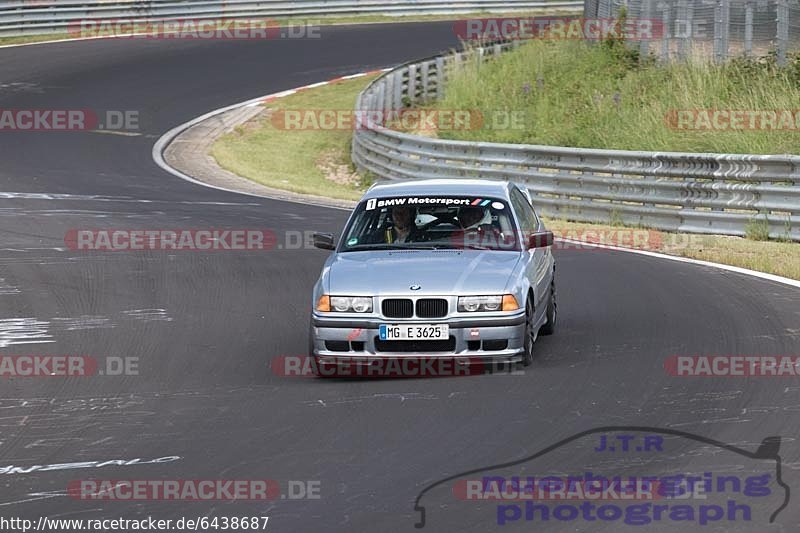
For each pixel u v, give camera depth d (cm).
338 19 16400
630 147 8475
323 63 13725
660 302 4153
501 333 3095
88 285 4712
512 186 3794
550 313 3678
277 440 2577
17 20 14388
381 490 2206
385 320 3100
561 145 9075
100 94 11925
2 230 5994
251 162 9956
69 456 2500
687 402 2772
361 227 3534
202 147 10269
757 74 8856
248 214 6750
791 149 7600
